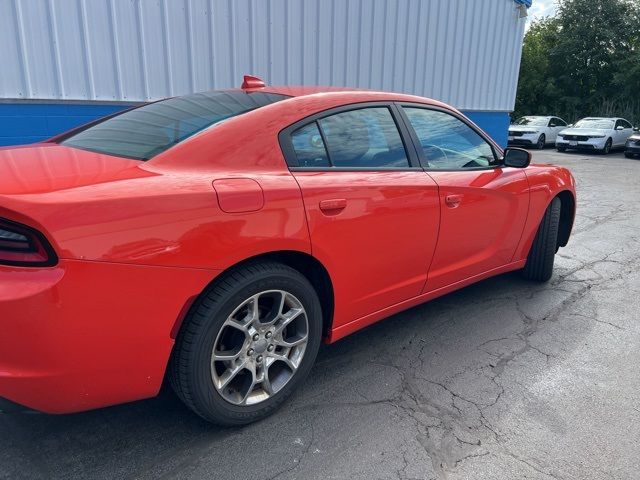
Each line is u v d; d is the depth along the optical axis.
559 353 3.08
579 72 29.14
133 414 2.36
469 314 3.62
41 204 1.60
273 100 2.52
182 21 6.09
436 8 8.77
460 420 2.39
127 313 1.78
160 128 2.39
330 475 2.02
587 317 3.62
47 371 1.68
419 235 2.84
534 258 4.11
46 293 1.60
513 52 10.70
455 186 3.03
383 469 2.06
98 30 5.55
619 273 4.64
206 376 2.04
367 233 2.54
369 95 2.85
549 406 2.53
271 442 2.20
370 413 2.43
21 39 5.10
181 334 2.00
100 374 1.80
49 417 2.31
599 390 2.68
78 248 1.64
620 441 2.27
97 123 2.83
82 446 2.13
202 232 1.90
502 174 3.49
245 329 2.16
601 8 27.75
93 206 1.68
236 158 2.18
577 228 6.45
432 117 3.19
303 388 2.62
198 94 2.90
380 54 8.16
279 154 2.30
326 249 2.35
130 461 2.06
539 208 3.84
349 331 2.69
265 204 2.09
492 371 2.85
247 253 2.04
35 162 2.04
